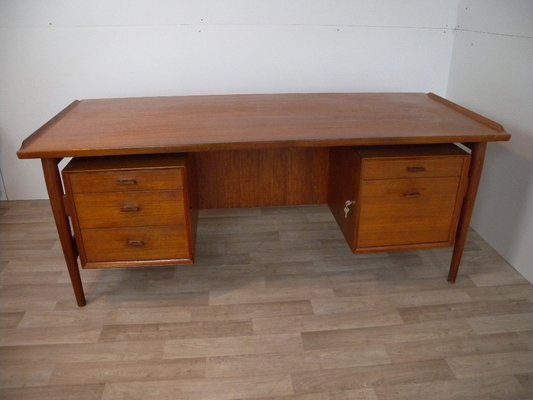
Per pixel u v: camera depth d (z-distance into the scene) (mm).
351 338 1527
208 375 1374
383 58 2307
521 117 1784
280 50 2234
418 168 1556
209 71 2254
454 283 1821
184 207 1532
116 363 1420
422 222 1664
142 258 1609
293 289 1793
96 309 1673
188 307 1687
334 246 2105
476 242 2107
